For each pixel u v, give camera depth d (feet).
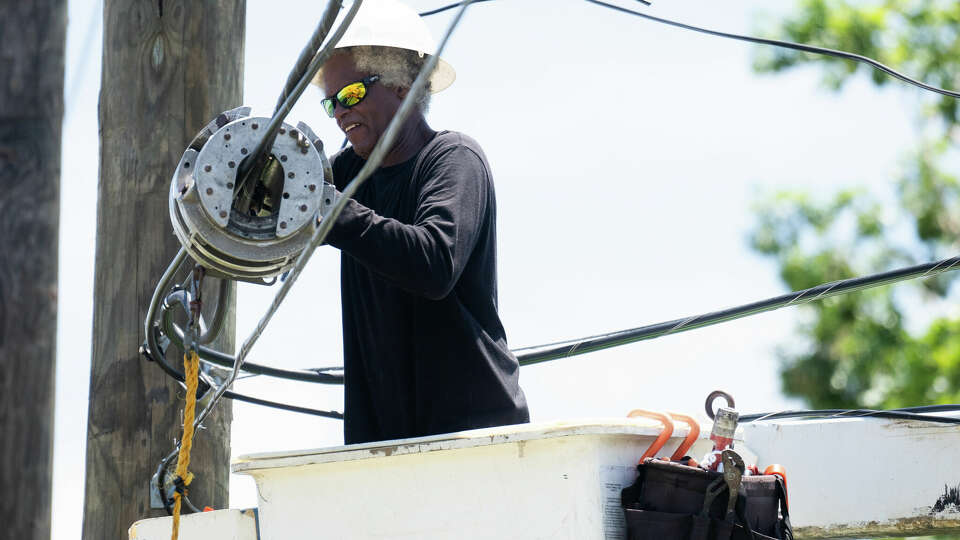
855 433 52.85
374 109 41.42
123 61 56.18
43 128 33.81
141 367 53.93
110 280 54.80
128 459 53.47
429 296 37.11
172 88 55.83
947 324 136.46
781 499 35.91
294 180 34.55
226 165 33.94
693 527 33.55
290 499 37.27
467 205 38.52
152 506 53.16
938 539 104.22
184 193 34.12
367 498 36.29
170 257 54.60
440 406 39.50
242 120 34.32
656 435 35.78
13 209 33.45
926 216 147.84
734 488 33.83
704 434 37.50
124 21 56.44
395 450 35.45
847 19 154.81
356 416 41.57
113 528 53.16
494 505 34.73
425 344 39.78
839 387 137.90
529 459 34.47
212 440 54.75
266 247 34.68
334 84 41.78
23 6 33.96
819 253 144.56
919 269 60.03
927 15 155.53
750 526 34.14
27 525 32.65
